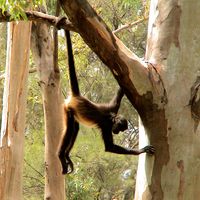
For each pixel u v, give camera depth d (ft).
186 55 25.55
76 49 70.08
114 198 83.87
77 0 23.02
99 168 78.33
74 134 35.91
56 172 54.49
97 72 80.18
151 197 25.29
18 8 26.71
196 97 25.04
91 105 34.42
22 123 50.98
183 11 25.90
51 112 54.29
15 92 50.37
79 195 74.33
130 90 24.86
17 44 49.83
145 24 79.46
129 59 24.32
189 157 24.98
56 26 27.17
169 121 25.07
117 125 33.01
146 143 25.55
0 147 50.65
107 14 74.23
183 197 25.00
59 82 54.85
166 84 25.14
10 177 50.24
